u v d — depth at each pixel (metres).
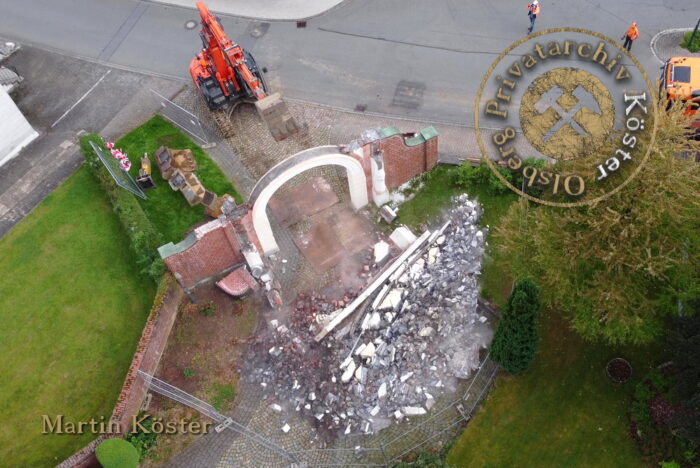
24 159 36.53
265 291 30.23
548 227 24.84
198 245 28.41
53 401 28.14
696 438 22.78
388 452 25.91
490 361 27.62
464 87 37.12
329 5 42.34
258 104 31.92
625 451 25.44
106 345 29.48
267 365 28.27
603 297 23.94
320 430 26.58
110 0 44.28
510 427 26.33
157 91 39.19
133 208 32.34
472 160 33.41
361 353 27.53
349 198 33.56
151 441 26.38
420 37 39.94
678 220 22.86
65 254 32.41
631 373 26.95
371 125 36.28
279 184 28.05
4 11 44.28
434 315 28.48
